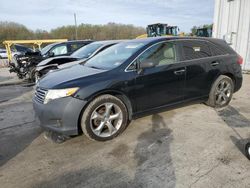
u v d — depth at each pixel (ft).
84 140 11.55
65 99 10.27
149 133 12.06
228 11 28.32
